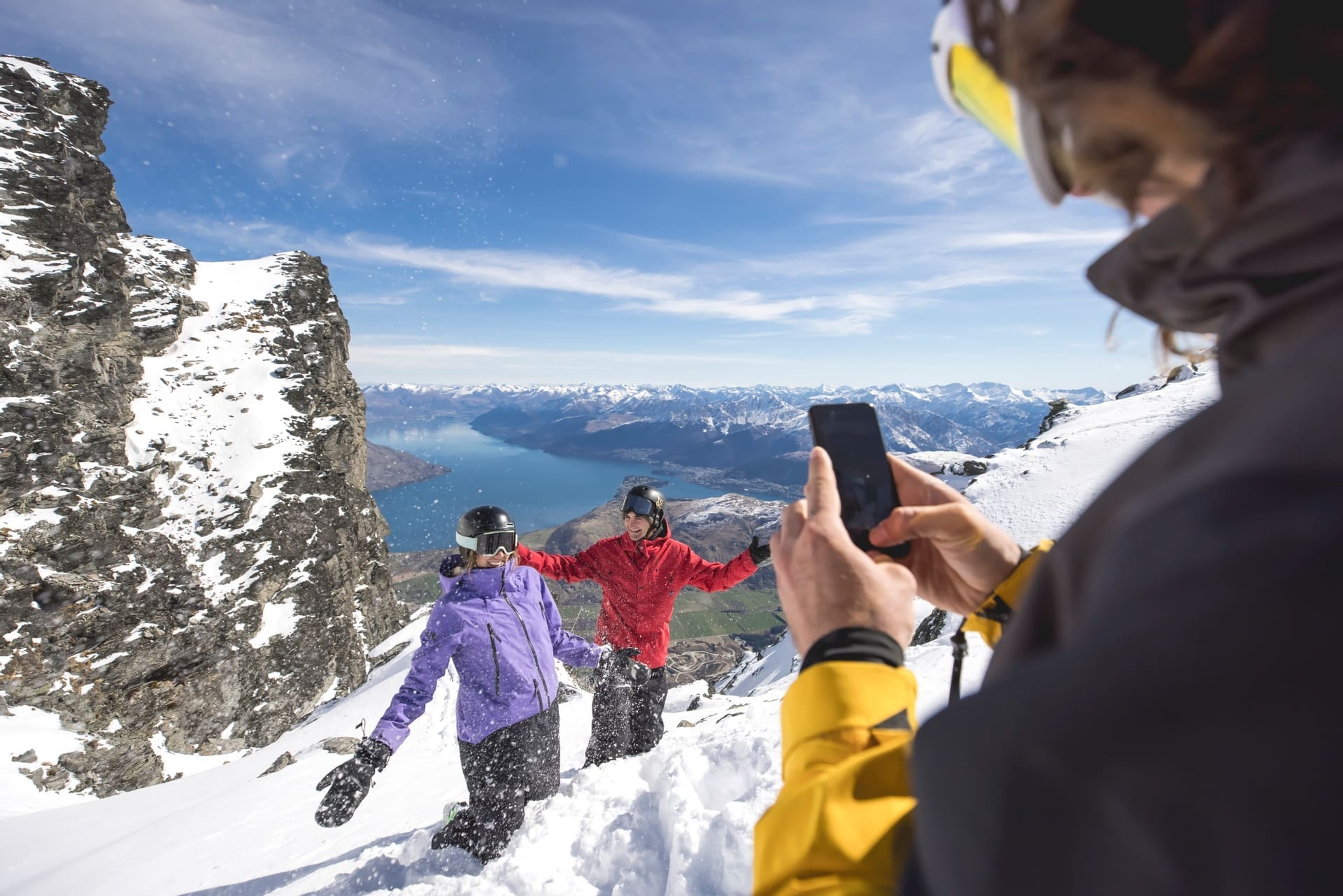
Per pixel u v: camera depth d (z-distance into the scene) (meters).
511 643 3.51
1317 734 0.14
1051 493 16.17
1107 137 0.35
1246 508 0.20
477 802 3.38
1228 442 0.25
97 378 24.33
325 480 30.55
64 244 23.86
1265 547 0.18
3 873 5.91
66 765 16.66
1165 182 0.35
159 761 18.91
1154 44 0.29
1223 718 0.16
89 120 26.42
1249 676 0.16
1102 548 0.31
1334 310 0.26
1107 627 0.23
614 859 2.83
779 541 0.72
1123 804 0.19
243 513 26.77
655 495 4.57
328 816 3.03
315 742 10.73
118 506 23.23
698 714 7.07
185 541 24.92
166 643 20.72
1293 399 0.23
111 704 19.06
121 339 27.34
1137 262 0.39
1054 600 0.36
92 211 25.91
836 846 0.48
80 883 4.48
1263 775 0.15
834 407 0.89
